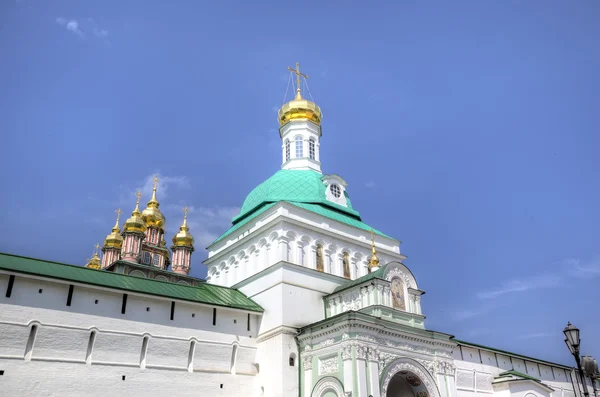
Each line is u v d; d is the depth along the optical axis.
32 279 31.55
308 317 41.16
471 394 48.66
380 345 36.34
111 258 71.75
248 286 44.44
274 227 44.12
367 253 49.03
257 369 39.09
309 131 58.75
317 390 35.97
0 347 29.27
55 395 30.11
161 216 74.00
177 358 35.62
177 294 38.12
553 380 59.41
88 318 32.88
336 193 51.59
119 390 32.47
